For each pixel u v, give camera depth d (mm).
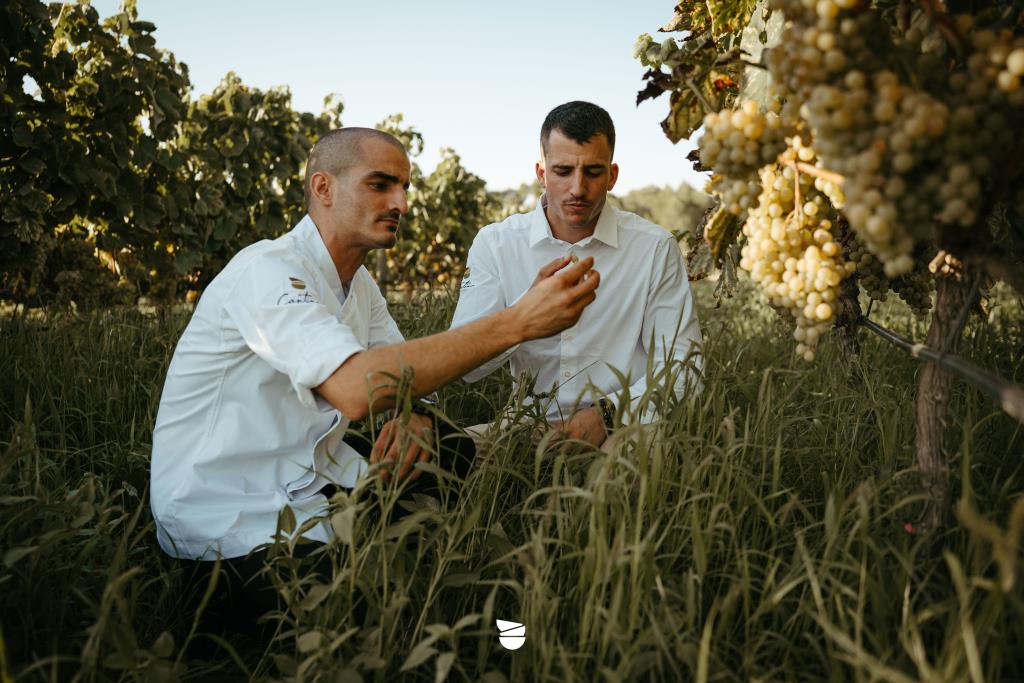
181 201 6930
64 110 5332
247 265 2129
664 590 1515
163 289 7148
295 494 2211
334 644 1474
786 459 2312
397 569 1667
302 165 8359
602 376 2998
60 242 6230
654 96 1901
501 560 1686
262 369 2154
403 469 2137
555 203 2783
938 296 1652
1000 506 1771
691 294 3041
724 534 1777
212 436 2164
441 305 4496
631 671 1435
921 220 1275
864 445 2381
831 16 1284
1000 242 2182
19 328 4082
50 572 1809
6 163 5168
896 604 1537
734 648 1517
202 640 2025
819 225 1667
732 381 2881
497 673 1550
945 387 1655
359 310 2555
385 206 2275
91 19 5723
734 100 2184
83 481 2246
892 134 1218
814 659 1538
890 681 1262
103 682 1509
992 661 1236
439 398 3039
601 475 1658
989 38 1244
